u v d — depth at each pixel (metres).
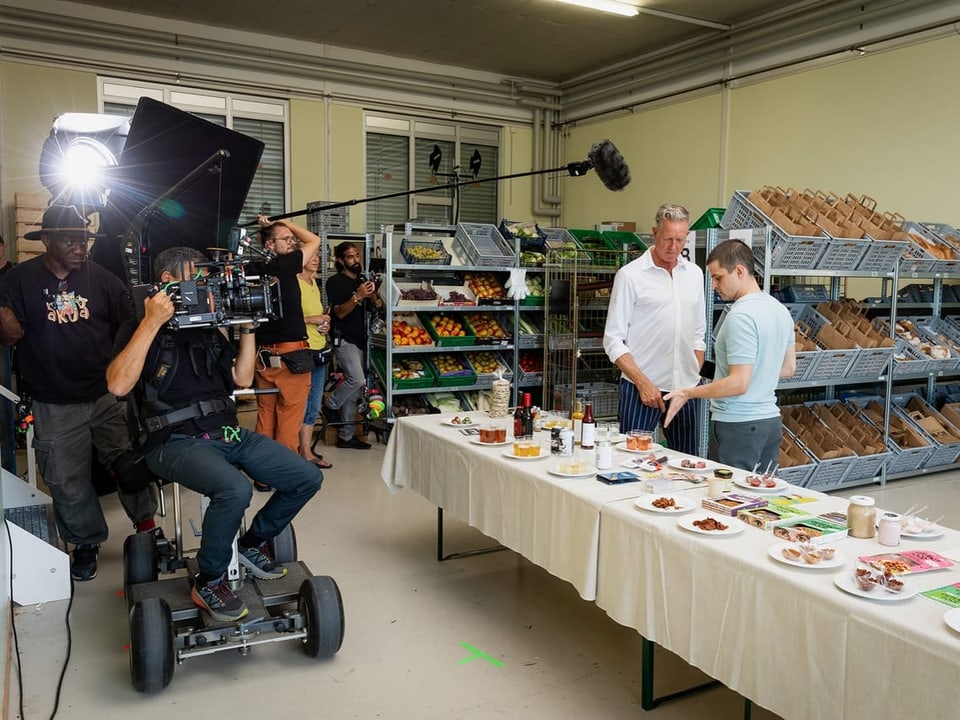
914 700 1.38
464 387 6.27
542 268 6.53
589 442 2.86
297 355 4.23
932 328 5.49
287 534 2.96
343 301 5.67
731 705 2.32
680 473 2.51
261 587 2.66
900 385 5.76
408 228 6.27
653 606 2.00
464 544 3.75
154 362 2.43
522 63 8.71
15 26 6.64
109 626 2.82
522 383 6.52
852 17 6.22
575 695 2.37
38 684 2.41
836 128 6.49
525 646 2.70
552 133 9.67
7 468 4.09
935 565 1.70
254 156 3.15
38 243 6.41
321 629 2.48
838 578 1.62
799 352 4.33
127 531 3.91
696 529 1.92
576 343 5.86
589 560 2.21
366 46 8.12
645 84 8.35
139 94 7.31
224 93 7.70
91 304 3.15
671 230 3.13
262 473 2.54
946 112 5.69
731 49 7.35
